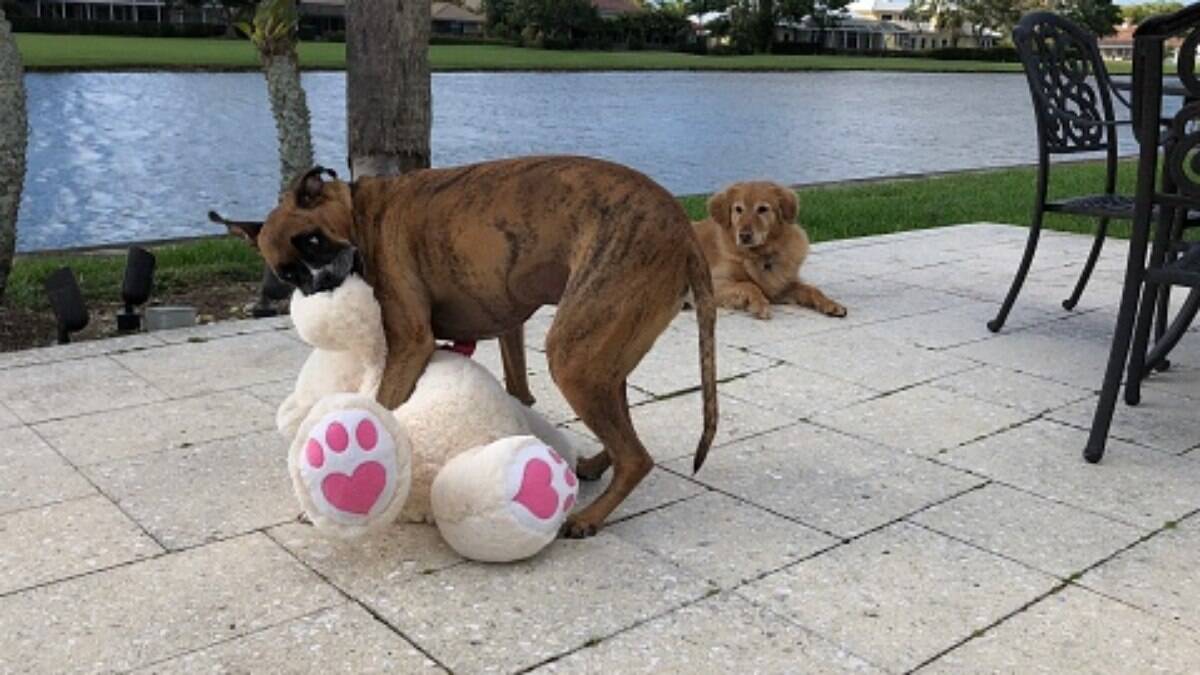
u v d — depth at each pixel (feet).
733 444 11.39
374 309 9.21
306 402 9.62
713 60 167.12
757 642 7.61
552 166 8.98
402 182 9.32
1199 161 10.52
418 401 9.25
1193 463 10.99
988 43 265.34
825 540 9.20
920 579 8.54
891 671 7.30
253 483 10.18
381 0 16.89
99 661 7.29
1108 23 212.64
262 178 40.86
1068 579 8.58
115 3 205.46
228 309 18.44
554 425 10.90
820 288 18.78
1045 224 27.37
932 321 16.56
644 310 8.66
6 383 12.98
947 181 39.42
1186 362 14.55
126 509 9.59
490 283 9.05
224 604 8.02
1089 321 16.66
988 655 7.50
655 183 8.98
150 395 12.62
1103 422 11.01
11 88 16.93
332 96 72.90
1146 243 10.93
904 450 11.29
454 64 120.67
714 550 8.98
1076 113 15.94
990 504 9.96
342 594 8.18
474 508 8.41
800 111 80.79
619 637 7.64
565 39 201.87
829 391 13.17
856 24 265.13
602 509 9.26
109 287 19.65
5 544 8.89
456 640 7.57
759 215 16.87
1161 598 8.30
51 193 36.78
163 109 63.52
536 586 8.34
